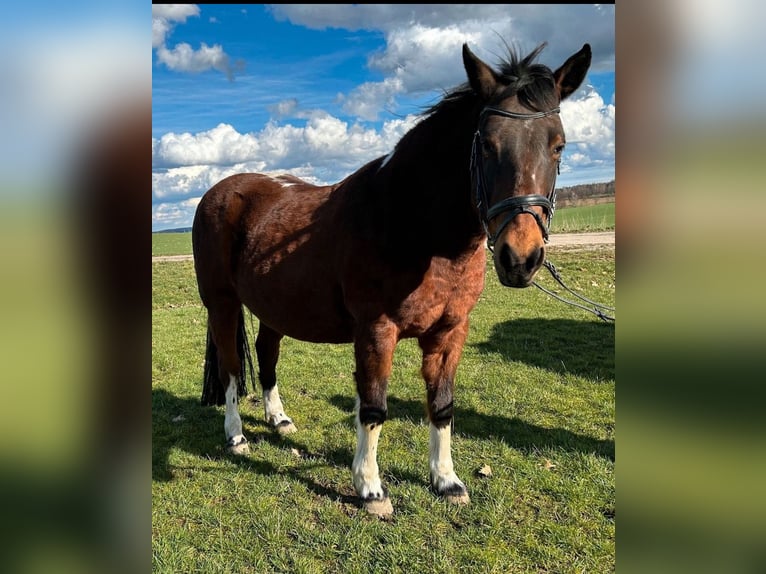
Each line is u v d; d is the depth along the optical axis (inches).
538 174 85.0
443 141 106.9
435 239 108.8
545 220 86.0
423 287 111.3
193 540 114.4
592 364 235.3
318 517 122.5
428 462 144.7
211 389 171.6
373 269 112.6
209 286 158.7
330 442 162.1
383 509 122.0
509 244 82.5
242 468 145.6
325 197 136.0
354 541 112.0
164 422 181.3
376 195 114.7
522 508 123.1
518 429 166.6
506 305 374.6
